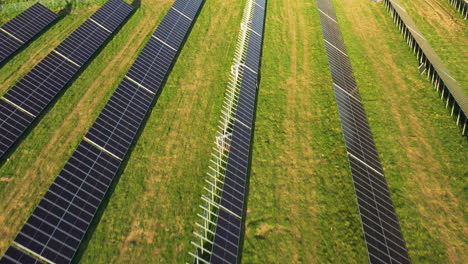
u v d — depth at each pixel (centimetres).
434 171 2862
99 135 2936
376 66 4144
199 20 5144
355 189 2483
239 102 3359
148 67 3841
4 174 2883
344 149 3072
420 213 2570
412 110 3475
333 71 3731
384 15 5281
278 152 3062
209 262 2131
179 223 2530
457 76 3906
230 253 2225
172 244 2408
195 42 4594
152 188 2766
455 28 4838
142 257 2338
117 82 3878
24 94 3428
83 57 4147
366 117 3325
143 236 2452
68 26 4966
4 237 2453
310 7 5606
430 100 3569
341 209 2611
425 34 4728
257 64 4075
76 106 3566
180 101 3616
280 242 2417
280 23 5156
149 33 4788
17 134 3161
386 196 2580
